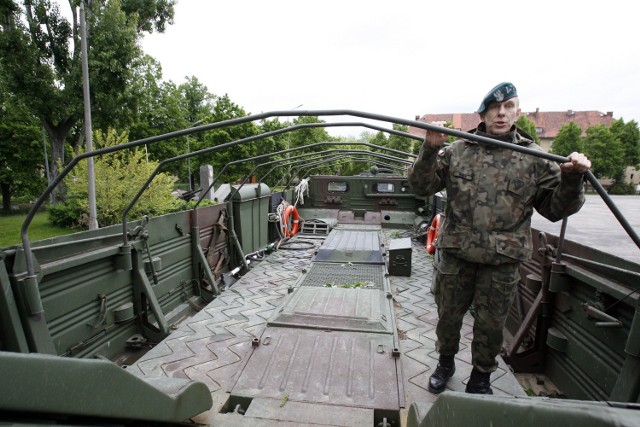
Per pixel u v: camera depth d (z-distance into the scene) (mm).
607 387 2176
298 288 4074
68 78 13766
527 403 817
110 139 8234
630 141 43562
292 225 7996
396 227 8555
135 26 14102
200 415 2039
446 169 2199
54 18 13773
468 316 3547
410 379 2479
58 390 1097
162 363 2658
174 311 3861
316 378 2381
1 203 30000
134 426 1492
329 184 9078
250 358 2607
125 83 13969
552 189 1966
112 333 2982
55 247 2412
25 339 2062
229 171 20828
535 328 2986
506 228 2051
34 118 20047
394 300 3971
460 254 2121
